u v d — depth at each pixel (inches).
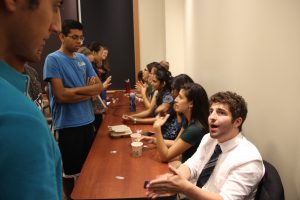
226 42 91.5
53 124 104.1
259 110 65.2
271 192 50.1
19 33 21.3
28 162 17.4
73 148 103.7
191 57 175.8
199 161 71.7
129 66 244.1
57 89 97.0
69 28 98.6
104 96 154.6
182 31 218.8
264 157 63.4
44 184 18.1
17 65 23.1
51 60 97.5
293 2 48.4
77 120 102.7
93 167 75.4
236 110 59.8
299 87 47.1
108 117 129.6
